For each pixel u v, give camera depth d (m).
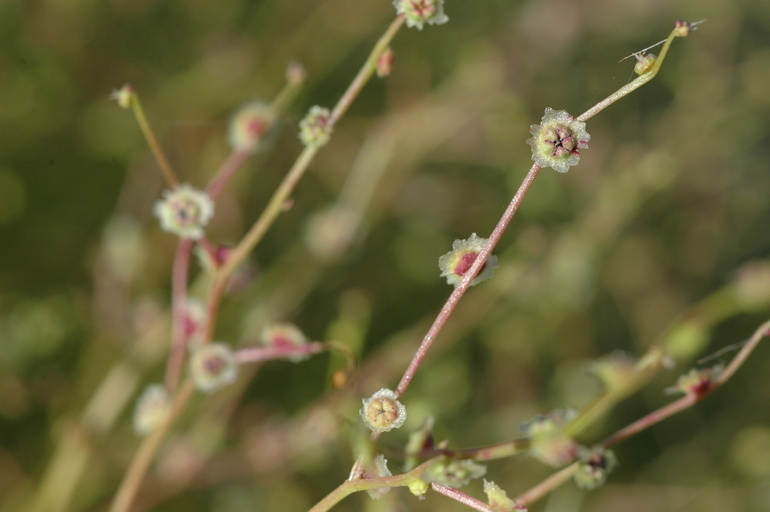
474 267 0.18
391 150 0.29
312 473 0.25
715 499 0.29
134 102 0.19
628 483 0.29
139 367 0.25
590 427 0.25
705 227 0.35
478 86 0.33
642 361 0.19
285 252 0.30
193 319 0.21
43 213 0.28
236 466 0.25
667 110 0.35
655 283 0.34
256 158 0.30
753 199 0.36
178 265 0.21
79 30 0.30
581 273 0.29
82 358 0.27
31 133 0.29
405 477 0.18
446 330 0.28
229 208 0.30
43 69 0.30
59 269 0.28
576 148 0.18
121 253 0.27
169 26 0.32
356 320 0.22
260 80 0.32
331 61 0.33
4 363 0.26
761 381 0.32
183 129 0.30
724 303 0.20
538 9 0.35
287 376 0.28
